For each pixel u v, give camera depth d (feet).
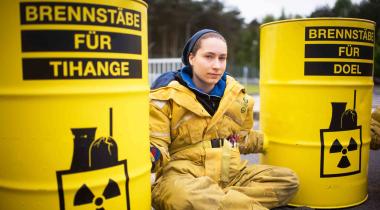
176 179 6.82
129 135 5.59
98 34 5.09
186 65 8.02
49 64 4.92
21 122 5.04
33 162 5.11
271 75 9.00
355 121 8.57
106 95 5.22
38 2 4.84
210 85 7.52
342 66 8.22
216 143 7.47
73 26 4.94
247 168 7.91
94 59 5.09
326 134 8.43
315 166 8.56
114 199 5.49
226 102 7.48
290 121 8.65
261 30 9.43
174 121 7.20
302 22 8.20
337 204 8.69
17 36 4.90
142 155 5.90
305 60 8.28
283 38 8.54
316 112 8.36
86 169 5.23
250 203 6.60
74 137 5.11
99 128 5.23
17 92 4.97
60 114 5.02
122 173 5.55
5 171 5.24
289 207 8.29
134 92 5.57
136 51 5.59
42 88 4.94
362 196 9.09
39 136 5.04
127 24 5.38
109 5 5.15
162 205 6.84
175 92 7.14
